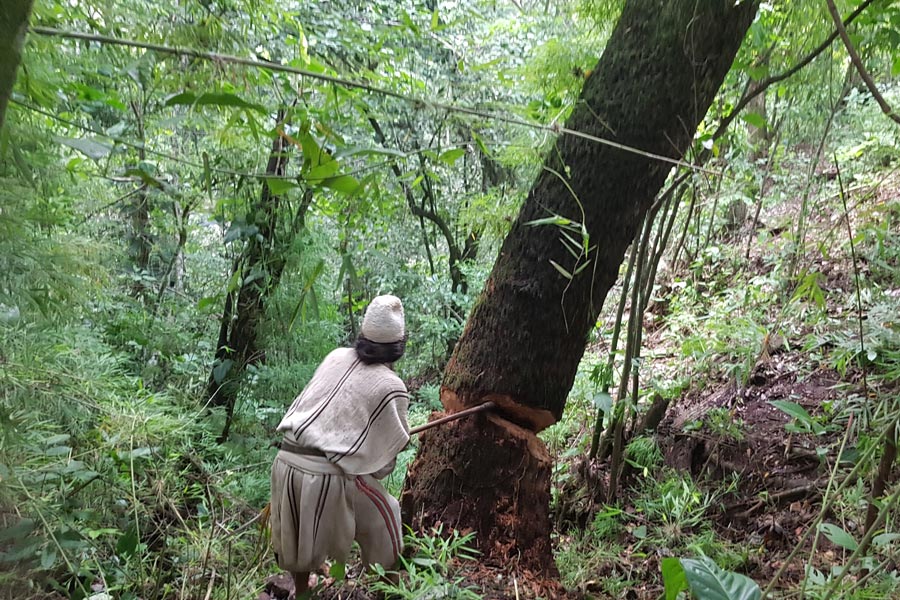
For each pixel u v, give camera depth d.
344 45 4.30
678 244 6.25
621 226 2.94
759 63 3.40
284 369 4.11
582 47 3.39
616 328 3.84
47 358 2.83
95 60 1.87
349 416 2.57
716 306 5.05
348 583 2.91
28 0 1.08
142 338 4.17
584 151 2.87
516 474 3.09
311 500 2.51
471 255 6.65
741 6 2.73
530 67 3.50
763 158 6.21
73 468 2.34
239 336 4.08
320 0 4.96
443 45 5.41
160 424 3.12
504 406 3.09
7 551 1.99
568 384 3.14
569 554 3.42
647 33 2.79
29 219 2.00
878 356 3.60
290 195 3.57
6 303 2.00
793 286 4.73
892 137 5.35
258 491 3.61
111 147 1.61
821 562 2.97
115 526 2.73
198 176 3.32
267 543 2.92
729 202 5.96
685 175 3.51
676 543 3.42
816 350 4.30
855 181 5.48
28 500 2.19
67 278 2.31
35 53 1.65
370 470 2.55
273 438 4.15
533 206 2.99
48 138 1.70
